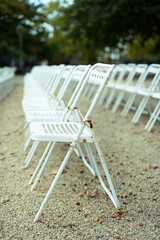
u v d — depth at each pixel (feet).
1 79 31.17
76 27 55.83
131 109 21.36
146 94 16.05
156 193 8.18
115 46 63.98
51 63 132.05
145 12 46.03
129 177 9.29
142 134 14.42
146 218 6.94
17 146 12.49
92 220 6.86
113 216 6.98
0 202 7.66
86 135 6.96
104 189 8.09
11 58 91.76
